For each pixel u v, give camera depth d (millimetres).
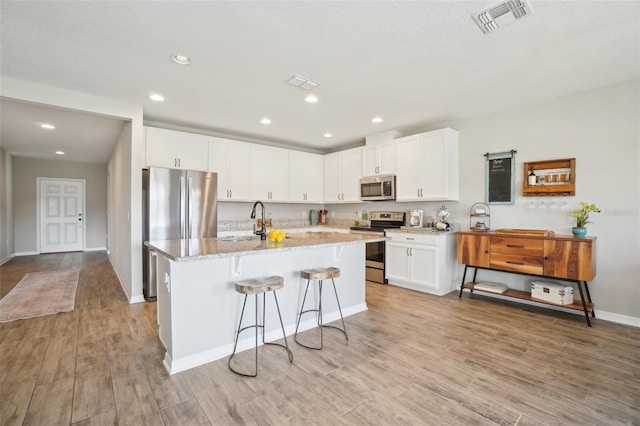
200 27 2033
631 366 2193
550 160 3400
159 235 3678
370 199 4957
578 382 1994
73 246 7852
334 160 5688
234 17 1925
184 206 3863
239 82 2916
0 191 5895
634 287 2963
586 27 2041
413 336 2719
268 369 2160
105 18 1932
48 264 6090
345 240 2854
